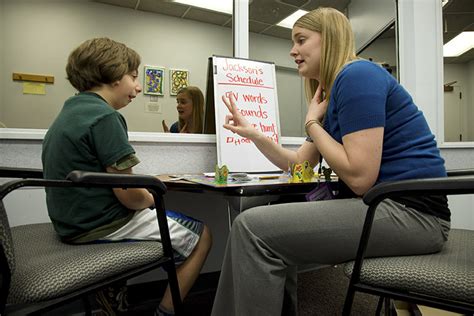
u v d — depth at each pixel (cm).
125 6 295
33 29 249
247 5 184
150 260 70
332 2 291
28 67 245
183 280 96
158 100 283
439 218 68
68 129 78
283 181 94
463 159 230
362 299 142
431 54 221
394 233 64
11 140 127
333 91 77
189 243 94
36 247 73
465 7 315
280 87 388
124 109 268
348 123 69
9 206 122
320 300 142
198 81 327
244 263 64
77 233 76
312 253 66
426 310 107
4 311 50
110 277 63
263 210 68
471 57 475
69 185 58
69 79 92
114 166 77
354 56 87
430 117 220
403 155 71
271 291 63
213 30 336
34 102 235
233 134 154
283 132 377
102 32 283
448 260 60
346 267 66
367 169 67
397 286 56
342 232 65
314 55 92
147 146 151
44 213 128
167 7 301
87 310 105
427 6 221
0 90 228
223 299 69
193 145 161
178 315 75
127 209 84
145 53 304
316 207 68
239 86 161
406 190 53
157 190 70
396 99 74
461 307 50
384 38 239
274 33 376
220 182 88
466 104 482
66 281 56
